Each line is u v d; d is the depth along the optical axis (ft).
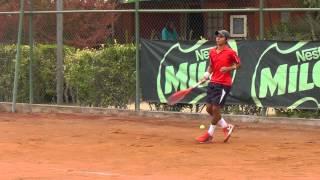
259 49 126.82
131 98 144.77
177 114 134.62
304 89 122.93
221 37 105.29
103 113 143.13
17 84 154.10
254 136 112.68
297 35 136.05
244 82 128.36
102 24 187.11
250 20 184.65
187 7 195.62
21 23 149.89
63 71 152.76
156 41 137.69
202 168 84.43
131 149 99.81
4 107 154.51
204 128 122.83
